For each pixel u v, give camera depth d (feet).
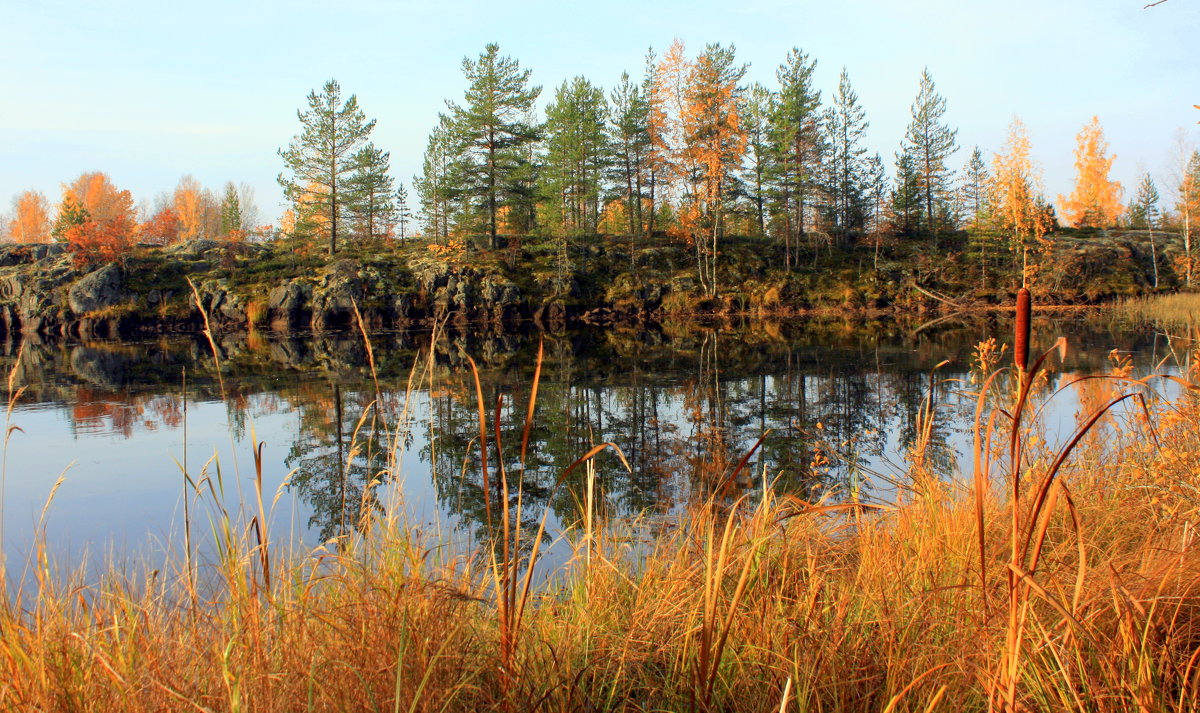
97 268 137.28
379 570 8.71
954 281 137.18
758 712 7.34
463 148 141.38
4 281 135.33
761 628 8.57
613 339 95.76
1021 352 5.54
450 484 25.58
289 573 9.07
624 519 18.16
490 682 7.47
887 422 34.78
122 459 32.09
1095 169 184.44
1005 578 8.11
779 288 136.26
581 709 7.29
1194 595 8.08
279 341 105.81
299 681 6.70
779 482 24.07
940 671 7.42
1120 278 136.05
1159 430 13.25
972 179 177.37
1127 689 6.38
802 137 142.20
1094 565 9.68
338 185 144.25
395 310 129.18
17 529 22.40
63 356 85.05
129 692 6.20
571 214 157.07
